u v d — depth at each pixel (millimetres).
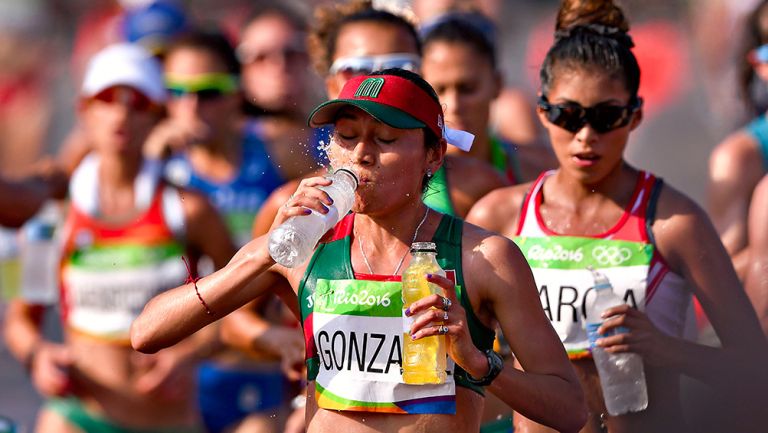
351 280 10805
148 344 11352
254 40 22016
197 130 21562
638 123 13578
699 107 37125
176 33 25094
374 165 10500
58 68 40250
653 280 13250
